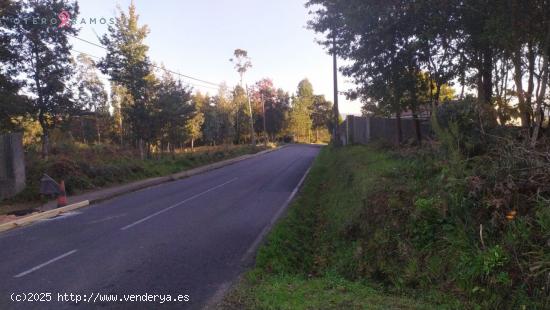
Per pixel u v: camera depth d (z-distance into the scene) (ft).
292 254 25.75
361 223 25.57
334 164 71.10
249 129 219.61
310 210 39.63
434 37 41.73
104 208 43.55
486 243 17.44
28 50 68.23
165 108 93.97
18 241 29.60
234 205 42.45
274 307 16.07
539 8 27.53
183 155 108.17
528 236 16.12
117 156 86.12
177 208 41.45
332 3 49.37
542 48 29.84
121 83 92.22
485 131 26.55
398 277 19.33
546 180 18.51
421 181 26.08
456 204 19.93
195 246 26.84
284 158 120.47
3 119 66.23
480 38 34.58
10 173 47.78
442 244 19.13
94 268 22.56
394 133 71.36
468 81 46.26
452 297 16.42
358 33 46.03
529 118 31.07
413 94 49.01
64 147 90.68
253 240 28.27
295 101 264.31
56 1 67.82
